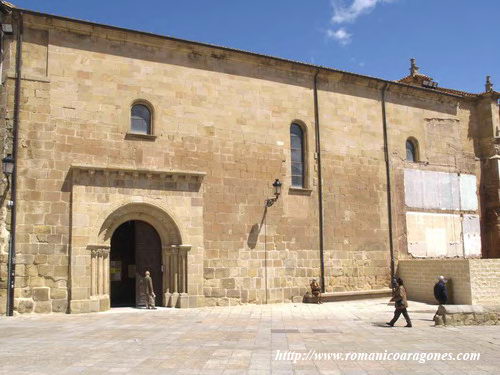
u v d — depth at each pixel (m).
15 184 19.02
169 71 22.69
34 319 17.59
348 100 27.59
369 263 26.78
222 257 22.61
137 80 21.94
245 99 24.36
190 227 21.77
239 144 23.84
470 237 30.80
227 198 23.14
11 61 19.77
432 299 25.50
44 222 19.30
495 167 31.70
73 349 12.08
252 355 11.41
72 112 20.42
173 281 21.48
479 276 23.94
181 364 10.47
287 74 25.81
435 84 31.30
